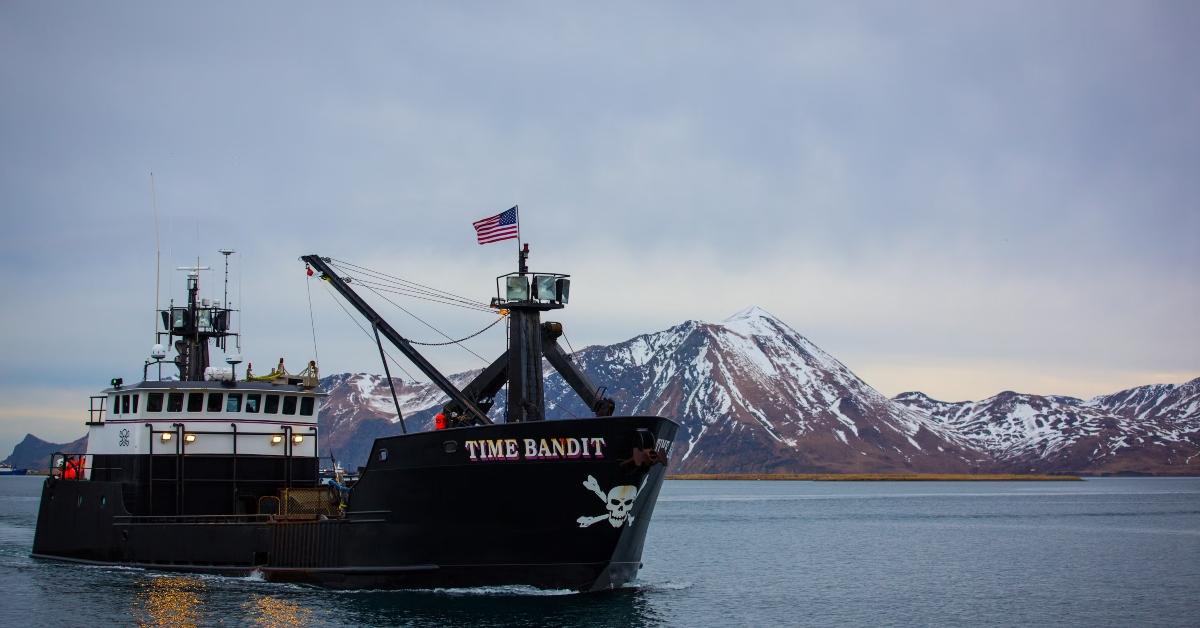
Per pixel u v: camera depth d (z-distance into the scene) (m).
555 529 50.94
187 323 68.56
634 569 56.09
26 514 153.50
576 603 51.69
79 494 67.69
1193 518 174.50
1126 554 101.19
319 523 55.97
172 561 61.09
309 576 55.94
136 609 52.09
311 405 65.56
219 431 62.41
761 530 139.38
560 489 50.38
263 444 63.19
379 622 48.75
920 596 67.88
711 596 65.88
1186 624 57.75
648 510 53.91
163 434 61.88
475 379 60.34
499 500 51.09
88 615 51.16
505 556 51.91
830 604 63.72
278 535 57.38
